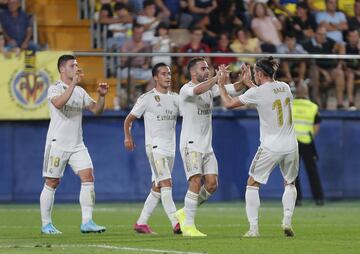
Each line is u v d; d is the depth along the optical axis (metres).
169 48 69.00
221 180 67.38
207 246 35.28
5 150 64.94
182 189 66.56
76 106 43.34
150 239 38.78
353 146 69.25
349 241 37.62
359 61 69.25
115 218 53.56
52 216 55.09
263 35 69.88
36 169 65.38
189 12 70.12
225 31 69.62
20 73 64.12
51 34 73.75
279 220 51.97
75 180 65.62
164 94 43.03
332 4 71.75
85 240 38.47
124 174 66.25
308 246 35.44
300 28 70.69
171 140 43.03
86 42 74.00
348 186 69.31
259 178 39.59
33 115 64.38
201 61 41.38
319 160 68.69
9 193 65.12
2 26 66.88
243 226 47.69
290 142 39.22
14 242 37.72
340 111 68.69
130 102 66.25
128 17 70.12
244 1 70.44
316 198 64.81
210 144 41.84
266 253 32.88
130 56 66.00
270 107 39.03
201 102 41.38
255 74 39.72
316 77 67.94
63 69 43.31
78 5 74.81
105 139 65.94
